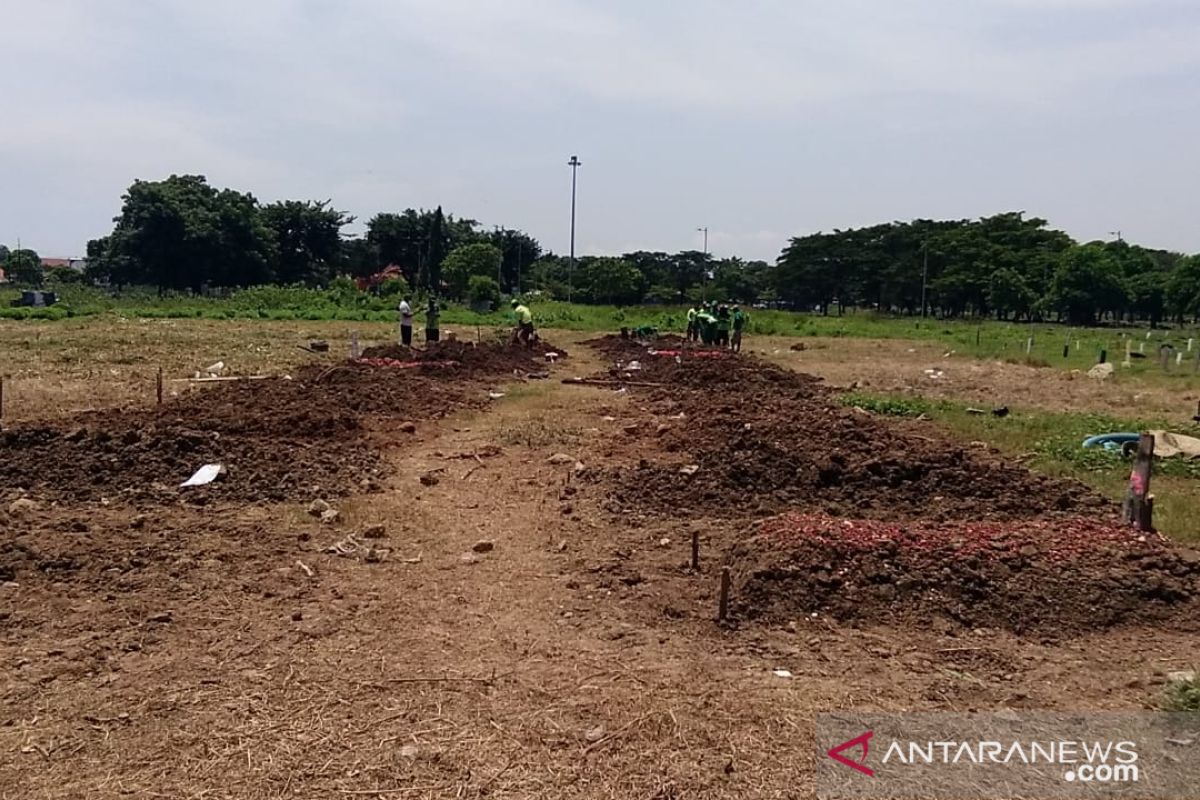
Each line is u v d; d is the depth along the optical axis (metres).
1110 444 12.05
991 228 83.38
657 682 4.93
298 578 6.45
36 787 3.83
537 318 45.06
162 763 4.03
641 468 9.84
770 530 6.95
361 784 3.90
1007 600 6.04
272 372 19.50
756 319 48.59
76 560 6.46
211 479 8.73
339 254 81.69
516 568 6.85
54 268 84.81
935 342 37.22
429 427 12.88
